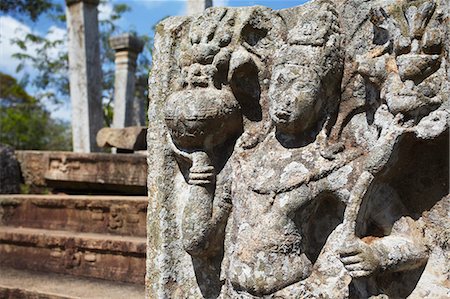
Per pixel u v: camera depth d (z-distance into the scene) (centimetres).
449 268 145
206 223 170
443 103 138
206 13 175
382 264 140
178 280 185
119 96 714
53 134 1498
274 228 152
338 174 152
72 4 636
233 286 160
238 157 170
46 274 301
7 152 443
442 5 137
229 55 169
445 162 149
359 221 146
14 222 346
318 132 158
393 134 141
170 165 187
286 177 154
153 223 189
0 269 314
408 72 138
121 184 387
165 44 188
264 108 170
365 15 155
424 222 150
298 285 152
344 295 149
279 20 171
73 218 325
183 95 172
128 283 278
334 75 155
